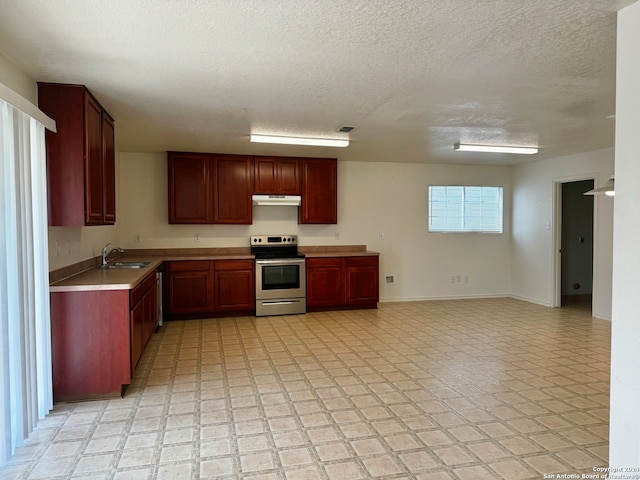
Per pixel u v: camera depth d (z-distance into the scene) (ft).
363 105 11.66
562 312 20.35
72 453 7.88
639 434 6.25
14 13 6.50
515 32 7.26
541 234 22.20
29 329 8.55
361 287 20.93
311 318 19.11
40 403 9.21
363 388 10.98
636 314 6.31
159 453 7.88
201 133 15.23
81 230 13.19
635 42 6.30
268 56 8.27
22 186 8.23
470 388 10.98
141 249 19.66
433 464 7.51
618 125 6.59
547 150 18.84
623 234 6.52
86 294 10.21
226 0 6.16
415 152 19.45
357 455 7.80
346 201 22.26
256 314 19.40
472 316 19.49
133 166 19.44
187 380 11.54
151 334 14.26
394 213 22.93
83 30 7.12
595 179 18.88
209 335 16.14
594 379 11.60
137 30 7.13
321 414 9.49
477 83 9.90
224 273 19.04
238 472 7.27
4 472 7.26
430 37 7.45
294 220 21.65
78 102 9.95
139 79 9.53
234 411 9.64
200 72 9.11
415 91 10.48
